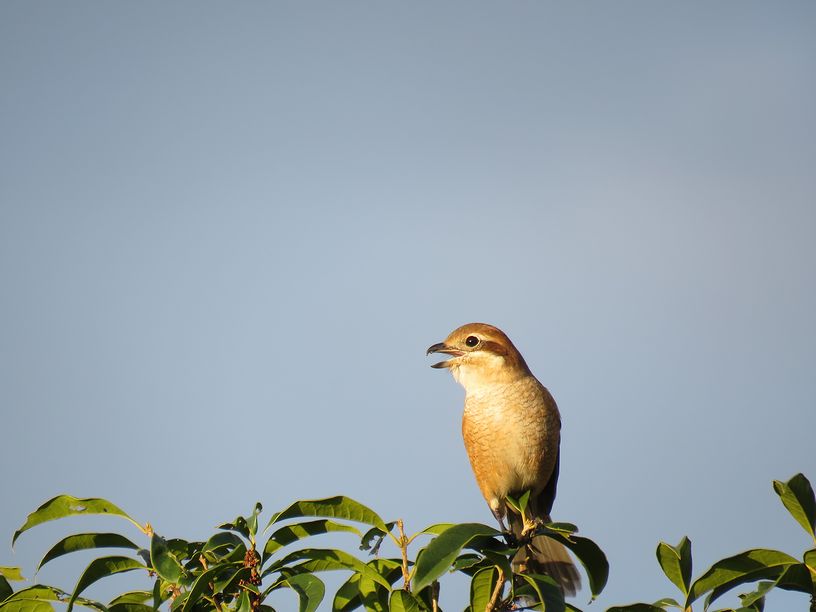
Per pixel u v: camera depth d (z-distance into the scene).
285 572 8.95
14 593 8.80
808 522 8.24
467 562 9.41
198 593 8.39
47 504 8.79
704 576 8.44
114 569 8.83
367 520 9.05
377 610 9.04
